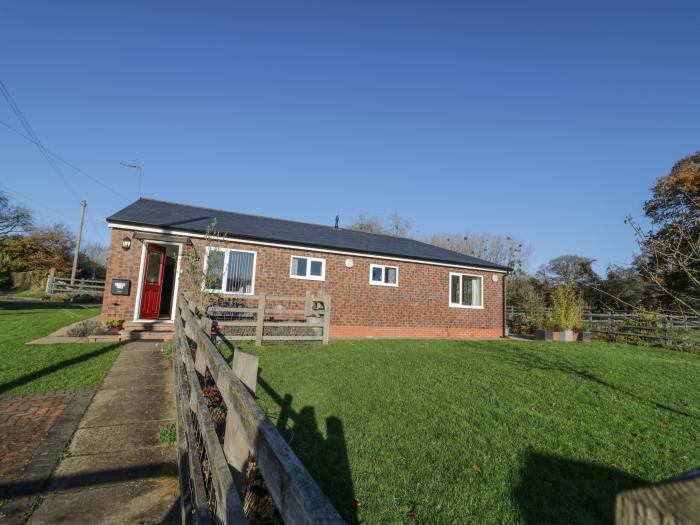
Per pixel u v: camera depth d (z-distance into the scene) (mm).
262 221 14789
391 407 4793
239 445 1872
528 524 2668
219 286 10664
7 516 2520
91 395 4957
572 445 3971
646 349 12633
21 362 6375
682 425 4711
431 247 18844
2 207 32781
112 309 9711
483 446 3840
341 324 12594
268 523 2119
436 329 14352
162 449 3555
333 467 3307
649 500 609
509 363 8227
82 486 2912
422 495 2959
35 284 33031
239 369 2344
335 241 13703
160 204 13734
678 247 4250
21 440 3631
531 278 37562
